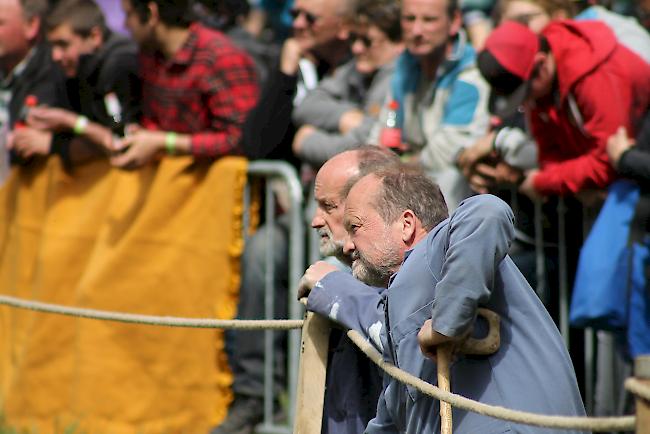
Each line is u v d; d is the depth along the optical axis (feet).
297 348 72.64
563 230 62.80
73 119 77.30
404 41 65.62
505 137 61.93
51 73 78.69
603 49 58.39
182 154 73.51
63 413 77.56
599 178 58.70
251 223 73.31
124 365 75.00
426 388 38.96
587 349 62.85
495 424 39.93
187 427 73.77
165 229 74.23
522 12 63.10
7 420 80.38
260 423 73.82
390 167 44.29
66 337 77.92
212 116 72.79
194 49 72.59
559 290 63.21
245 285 72.90
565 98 59.00
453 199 64.08
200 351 73.72
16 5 81.71
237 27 82.38
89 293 75.51
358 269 44.14
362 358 46.11
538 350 40.73
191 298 73.56
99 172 77.87
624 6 75.56
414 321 41.27
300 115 71.20
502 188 63.16
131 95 75.41
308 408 45.32
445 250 40.55
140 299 74.59
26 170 81.46
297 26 73.05
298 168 73.67
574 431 40.63
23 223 81.87
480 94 64.28
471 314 38.78
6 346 82.38
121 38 76.74
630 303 57.93
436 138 64.69
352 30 71.72
